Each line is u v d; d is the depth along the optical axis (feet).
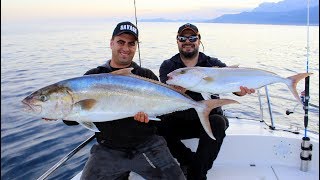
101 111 9.46
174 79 11.63
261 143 13.79
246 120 16.05
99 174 10.66
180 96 10.08
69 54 75.92
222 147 13.91
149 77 12.01
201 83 11.43
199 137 12.62
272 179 12.77
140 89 9.75
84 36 163.22
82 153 20.38
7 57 71.36
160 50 78.43
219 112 13.19
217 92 11.48
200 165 11.69
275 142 13.69
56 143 22.15
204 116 10.15
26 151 20.90
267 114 27.61
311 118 26.58
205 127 10.10
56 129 24.72
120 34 11.34
